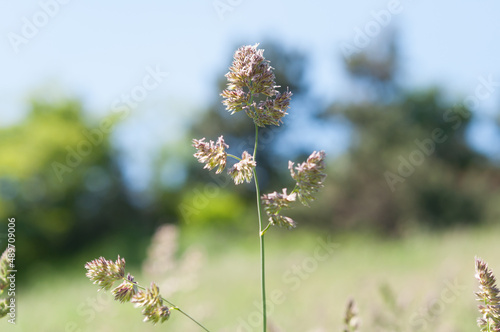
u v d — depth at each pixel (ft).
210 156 6.18
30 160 97.14
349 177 82.48
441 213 74.59
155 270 21.52
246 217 86.43
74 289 36.01
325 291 24.02
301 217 81.97
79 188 99.76
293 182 96.43
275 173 99.86
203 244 68.74
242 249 67.05
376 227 77.87
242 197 98.94
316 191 5.98
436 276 20.74
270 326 11.84
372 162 82.02
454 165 91.56
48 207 98.32
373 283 20.57
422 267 32.07
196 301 22.97
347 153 88.99
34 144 98.99
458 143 91.30
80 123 106.73
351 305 9.17
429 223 74.28
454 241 46.26
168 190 101.35
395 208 77.00
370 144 87.66
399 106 102.73
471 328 13.35
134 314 21.30
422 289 18.54
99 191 101.30
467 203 73.97
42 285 49.57
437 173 76.89
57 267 86.33
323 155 6.01
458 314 14.71
